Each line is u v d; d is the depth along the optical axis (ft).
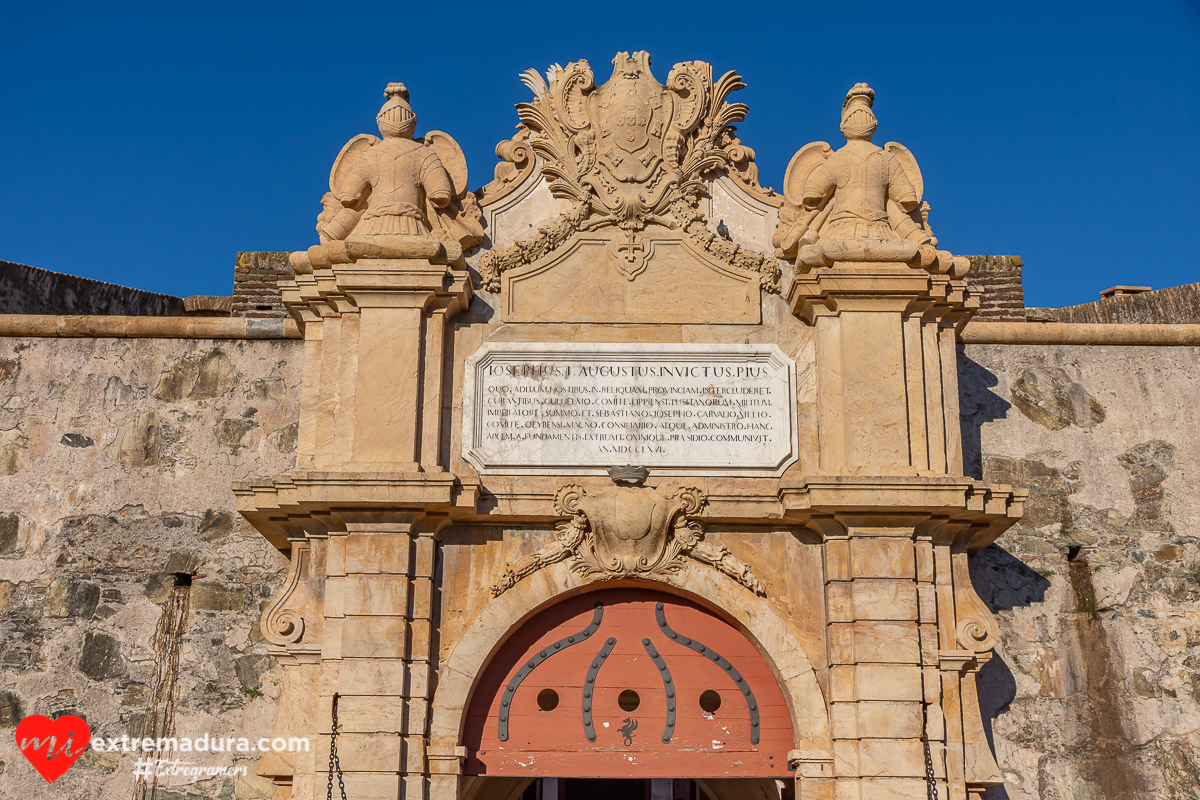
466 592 27.73
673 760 27.48
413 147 29.78
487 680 27.81
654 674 28.02
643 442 28.55
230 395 34.35
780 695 27.96
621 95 30.71
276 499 27.76
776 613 27.66
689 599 28.35
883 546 27.17
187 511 33.30
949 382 29.30
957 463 28.68
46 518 33.06
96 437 33.81
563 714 27.68
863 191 29.40
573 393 28.81
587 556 27.76
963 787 26.43
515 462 28.22
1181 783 31.68
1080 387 35.47
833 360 28.78
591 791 46.24
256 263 45.70
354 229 29.60
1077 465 34.68
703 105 30.86
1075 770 31.73
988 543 29.66
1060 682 32.50
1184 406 35.24
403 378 28.09
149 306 51.08
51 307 46.55
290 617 27.53
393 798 25.52
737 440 28.63
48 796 30.76
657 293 29.68
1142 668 32.68
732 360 29.17
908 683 26.37
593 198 30.14
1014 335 35.65
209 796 30.91
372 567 26.91
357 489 26.68
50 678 31.68
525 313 29.48
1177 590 33.45
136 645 32.09
